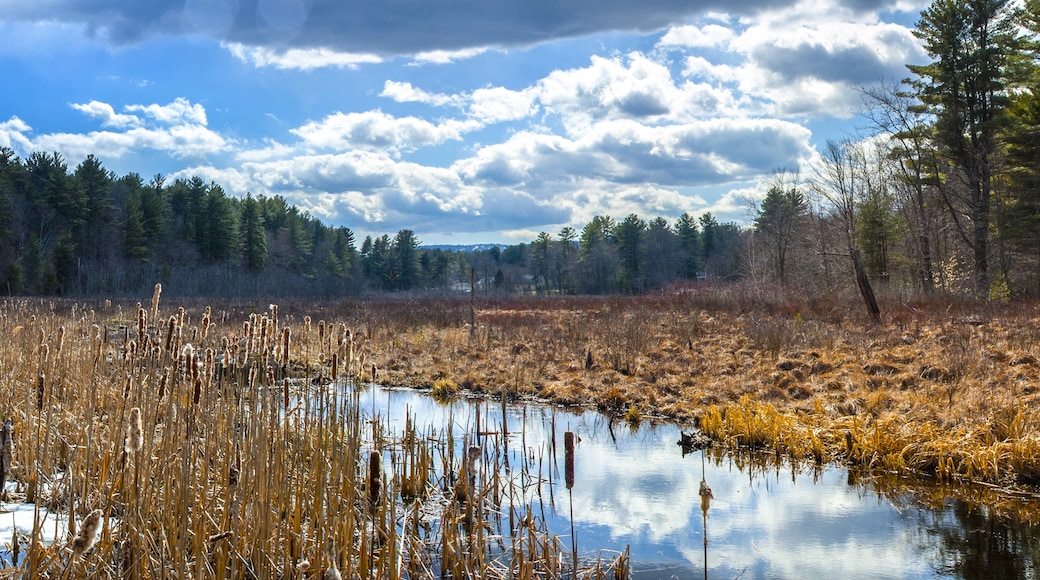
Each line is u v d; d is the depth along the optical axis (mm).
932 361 12898
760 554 6090
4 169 57719
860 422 9688
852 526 6801
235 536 4312
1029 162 31344
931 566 5910
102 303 29844
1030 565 5922
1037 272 33031
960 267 31047
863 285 21484
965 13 31703
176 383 5004
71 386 7285
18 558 4254
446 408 12336
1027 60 31984
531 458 8859
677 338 17969
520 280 129000
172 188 79562
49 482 5195
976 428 8891
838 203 23547
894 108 32375
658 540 6367
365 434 9289
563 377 14789
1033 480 7906
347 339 6641
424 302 39969
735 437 9789
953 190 33125
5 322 10742
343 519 5207
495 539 6164
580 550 6109
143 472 4605
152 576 3795
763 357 15031
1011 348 13906
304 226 100812
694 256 105312
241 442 4980
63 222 59094
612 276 100500
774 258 49625
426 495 7078
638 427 11023
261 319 5633
